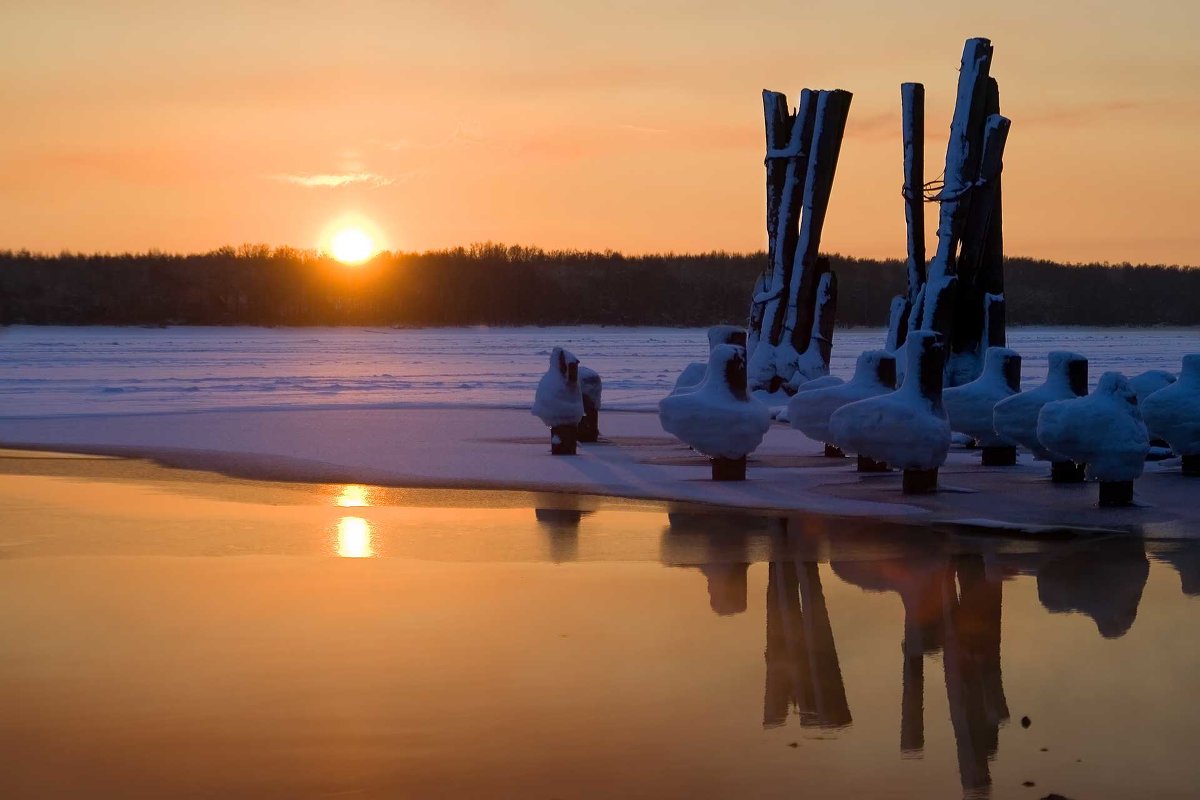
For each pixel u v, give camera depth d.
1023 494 14.23
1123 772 5.77
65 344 79.81
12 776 5.67
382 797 5.44
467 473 16.08
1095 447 13.06
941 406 14.25
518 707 6.62
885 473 16.23
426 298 158.25
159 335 110.81
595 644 7.85
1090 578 9.79
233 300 151.88
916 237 23.73
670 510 13.12
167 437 20.56
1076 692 6.94
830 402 17.36
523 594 9.20
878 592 9.32
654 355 68.38
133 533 11.63
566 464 17.11
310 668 7.28
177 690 6.86
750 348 26.12
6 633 8.04
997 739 6.20
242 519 12.47
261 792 5.49
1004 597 9.16
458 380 40.94
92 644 7.77
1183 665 7.45
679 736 6.21
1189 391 15.99
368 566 10.17
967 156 21.83
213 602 8.88
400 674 7.17
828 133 24.94
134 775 5.68
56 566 10.13
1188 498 13.91
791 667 7.39
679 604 8.91
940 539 11.45
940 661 7.53
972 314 22.44
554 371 18.30
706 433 15.30
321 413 25.56
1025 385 36.47
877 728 6.36
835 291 25.72
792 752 6.01
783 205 25.45
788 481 15.43
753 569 10.13
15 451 18.48
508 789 5.53
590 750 6.01
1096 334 129.62
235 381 38.88
